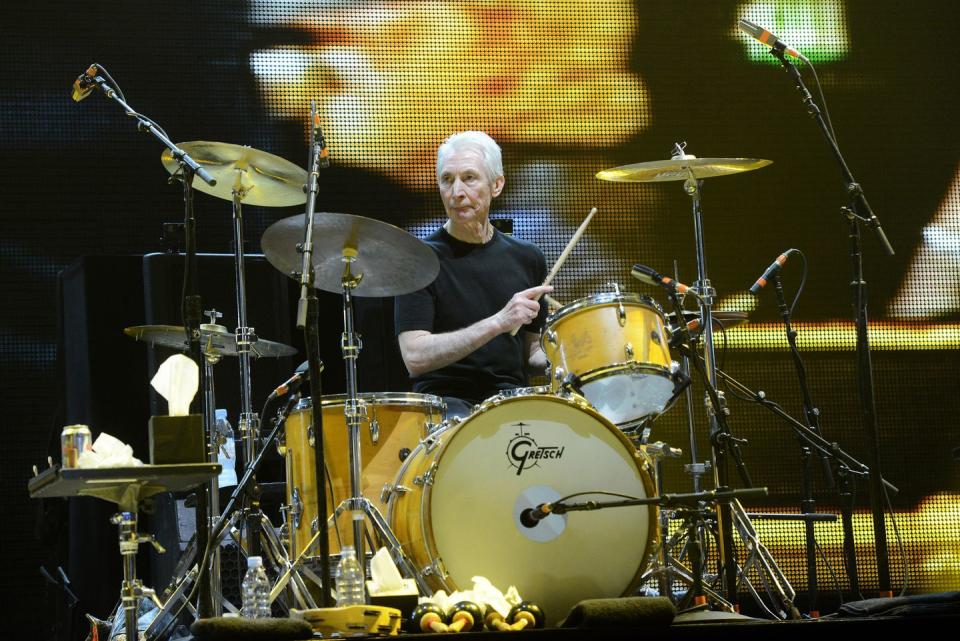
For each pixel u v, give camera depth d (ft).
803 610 72.95
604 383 50.52
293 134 73.87
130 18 72.28
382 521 47.16
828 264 79.30
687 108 79.15
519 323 54.08
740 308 78.18
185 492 58.18
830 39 80.84
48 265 69.92
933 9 81.87
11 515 67.41
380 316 66.64
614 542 45.73
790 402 77.41
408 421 52.24
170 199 71.61
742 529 54.19
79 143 70.90
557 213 76.84
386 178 74.84
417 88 75.82
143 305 63.57
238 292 56.70
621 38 78.79
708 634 38.60
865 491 75.87
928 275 79.92
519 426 45.57
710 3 80.07
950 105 81.35
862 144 80.48
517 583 44.78
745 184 79.20
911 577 75.82
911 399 78.59
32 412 68.59
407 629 41.11
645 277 48.44
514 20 77.51
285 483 57.36
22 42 70.85
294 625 37.22
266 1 74.13
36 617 66.85
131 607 43.57
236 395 63.67
